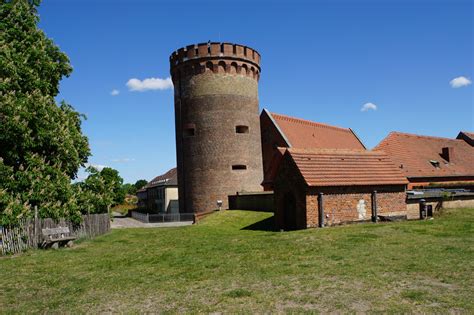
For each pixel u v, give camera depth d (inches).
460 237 614.9
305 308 334.0
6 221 713.6
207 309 347.3
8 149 841.5
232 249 639.8
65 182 894.4
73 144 977.5
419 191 1189.7
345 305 334.6
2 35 890.7
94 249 757.3
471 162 1987.0
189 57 1700.3
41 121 874.8
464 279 386.9
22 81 891.4
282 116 1804.9
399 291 362.9
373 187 927.7
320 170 892.0
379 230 733.3
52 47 1047.0
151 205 3250.5
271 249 611.5
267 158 1739.7
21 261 631.2
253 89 1760.6
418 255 498.9
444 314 304.0
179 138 1748.3
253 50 1765.5
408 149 1820.9
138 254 658.8
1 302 406.3
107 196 1088.2
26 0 993.5
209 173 1651.1
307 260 514.0
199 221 1365.7
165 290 416.2
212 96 1673.2
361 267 455.5
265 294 378.0
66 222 880.9
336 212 875.4
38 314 362.9
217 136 1660.9
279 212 935.7
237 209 1496.1
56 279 497.7
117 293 418.0
